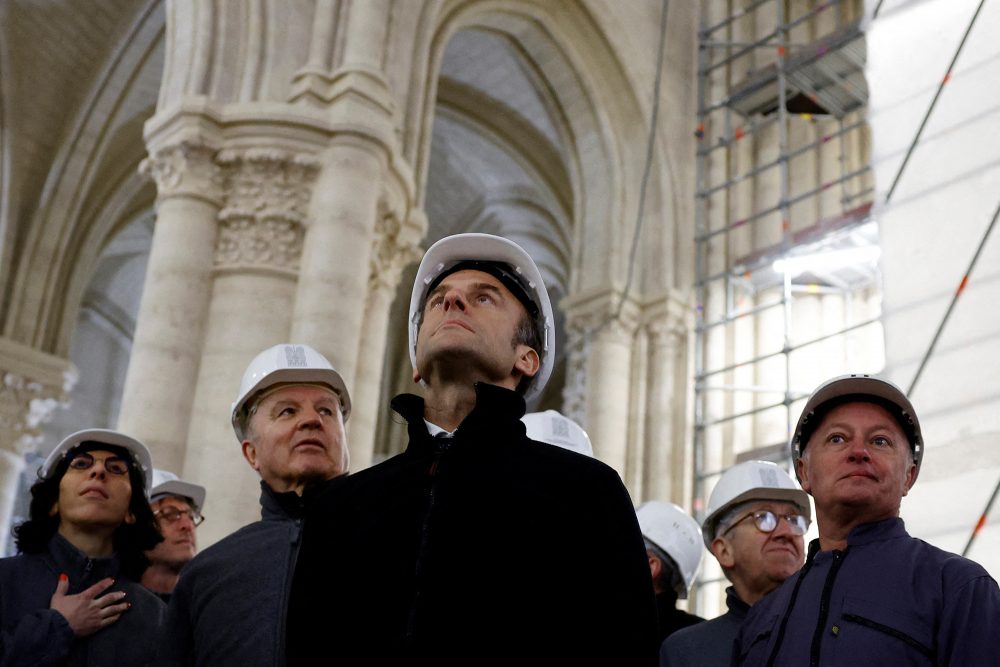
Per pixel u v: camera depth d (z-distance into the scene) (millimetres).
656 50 14836
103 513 4082
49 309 16688
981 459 3686
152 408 8781
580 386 13680
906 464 2887
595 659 2031
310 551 2328
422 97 11078
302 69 9828
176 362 8906
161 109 9844
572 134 14680
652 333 13750
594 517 2150
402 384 20953
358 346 9250
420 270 2631
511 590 2059
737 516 4227
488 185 18844
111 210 17750
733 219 14719
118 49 16047
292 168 9383
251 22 9977
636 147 14289
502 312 2463
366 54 9984
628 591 2092
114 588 4004
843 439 2879
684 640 3840
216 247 9328
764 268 13992
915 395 3873
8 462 15766
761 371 14281
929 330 3906
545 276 20719
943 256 3938
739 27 15648
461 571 2084
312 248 9180
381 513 2262
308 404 3652
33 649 3600
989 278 3771
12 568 3965
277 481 3539
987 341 3732
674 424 13445
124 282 22781
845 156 14766
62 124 16484
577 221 14375
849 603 2592
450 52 15727
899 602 2541
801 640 2615
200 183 9367
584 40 14203
